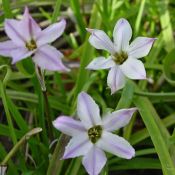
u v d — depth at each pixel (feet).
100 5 0.71
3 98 0.47
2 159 0.48
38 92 0.52
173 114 0.58
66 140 0.47
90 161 0.39
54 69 0.36
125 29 0.43
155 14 0.74
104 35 0.44
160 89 0.68
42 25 0.74
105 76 0.63
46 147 0.51
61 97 0.63
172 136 0.50
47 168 0.51
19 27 0.37
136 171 0.60
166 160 0.47
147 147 0.60
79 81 0.59
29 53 0.37
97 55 0.67
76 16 0.66
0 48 0.37
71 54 0.70
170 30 0.67
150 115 0.52
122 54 0.44
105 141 0.39
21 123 0.51
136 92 0.55
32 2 0.75
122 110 0.39
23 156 0.49
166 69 0.61
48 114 0.48
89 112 0.39
